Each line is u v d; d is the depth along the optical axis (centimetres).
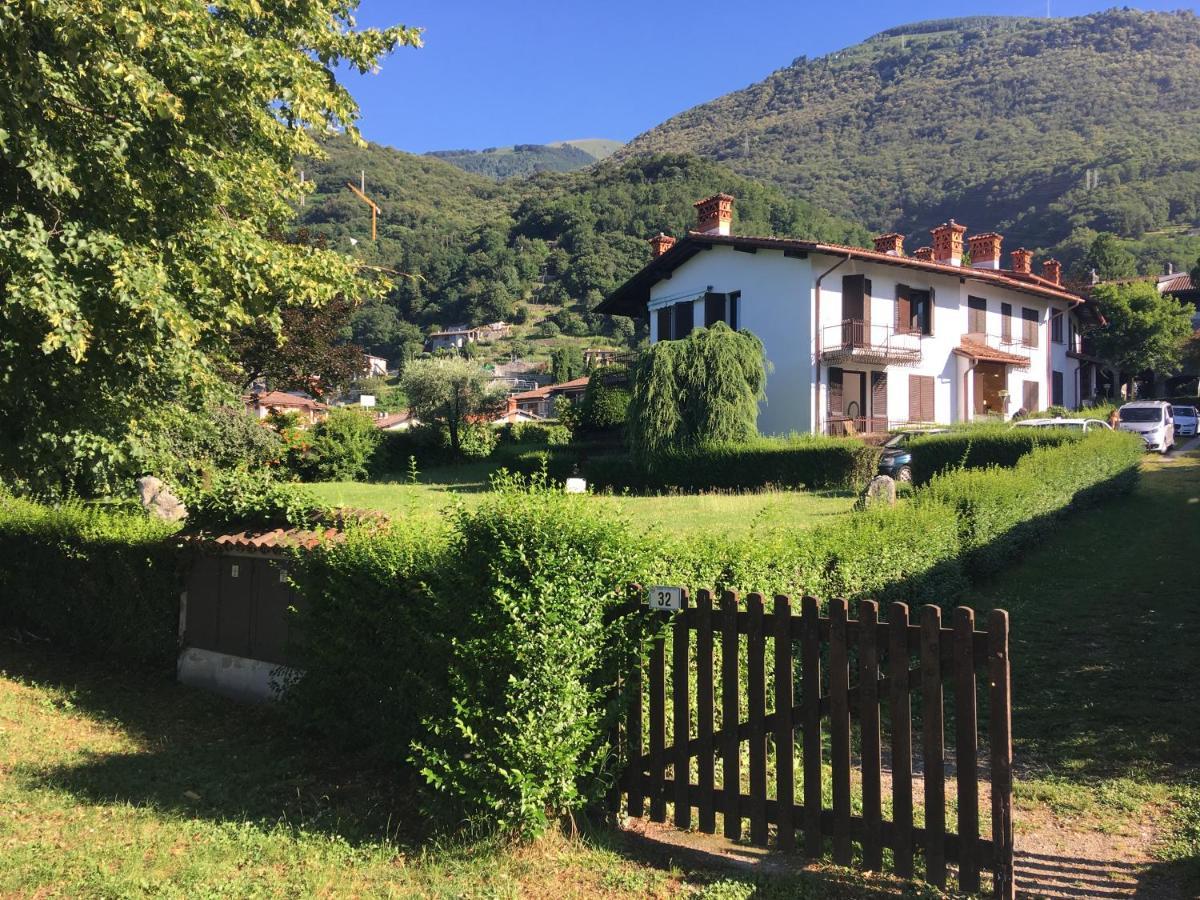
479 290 12169
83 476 1238
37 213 770
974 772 387
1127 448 1938
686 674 472
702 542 592
